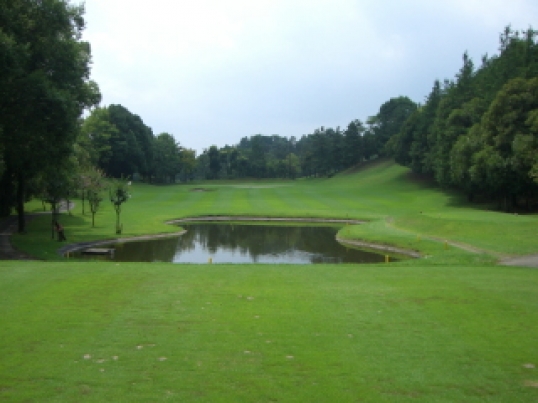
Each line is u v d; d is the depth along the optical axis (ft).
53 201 104.99
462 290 38.96
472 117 189.37
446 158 196.75
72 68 90.17
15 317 29.50
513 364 22.33
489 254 75.25
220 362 22.26
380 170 347.77
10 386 19.44
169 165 390.42
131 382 19.93
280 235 127.34
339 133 418.51
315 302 34.24
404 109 424.46
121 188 118.73
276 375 20.80
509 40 200.85
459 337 26.27
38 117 81.30
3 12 77.77
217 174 474.49
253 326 27.99
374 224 133.59
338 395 18.85
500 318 30.14
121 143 310.24
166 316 29.96
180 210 182.29
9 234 106.11
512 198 166.81
